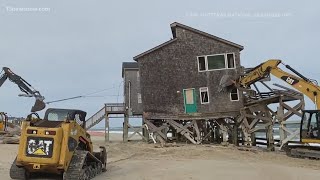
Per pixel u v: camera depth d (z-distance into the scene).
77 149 13.81
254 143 34.84
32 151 12.05
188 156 24.55
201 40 35.88
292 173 16.36
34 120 12.88
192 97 35.41
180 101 35.47
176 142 36.44
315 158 23.50
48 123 12.78
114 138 56.72
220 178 14.79
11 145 28.92
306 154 23.78
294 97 30.36
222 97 34.94
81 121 14.46
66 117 12.89
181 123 36.78
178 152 26.66
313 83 26.38
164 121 36.59
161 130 35.78
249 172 16.48
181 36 36.12
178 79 35.72
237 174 15.84
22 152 12.07
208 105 35.06
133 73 47.12
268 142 31.14
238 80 33.00
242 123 33.03
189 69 35.72
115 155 24.92
